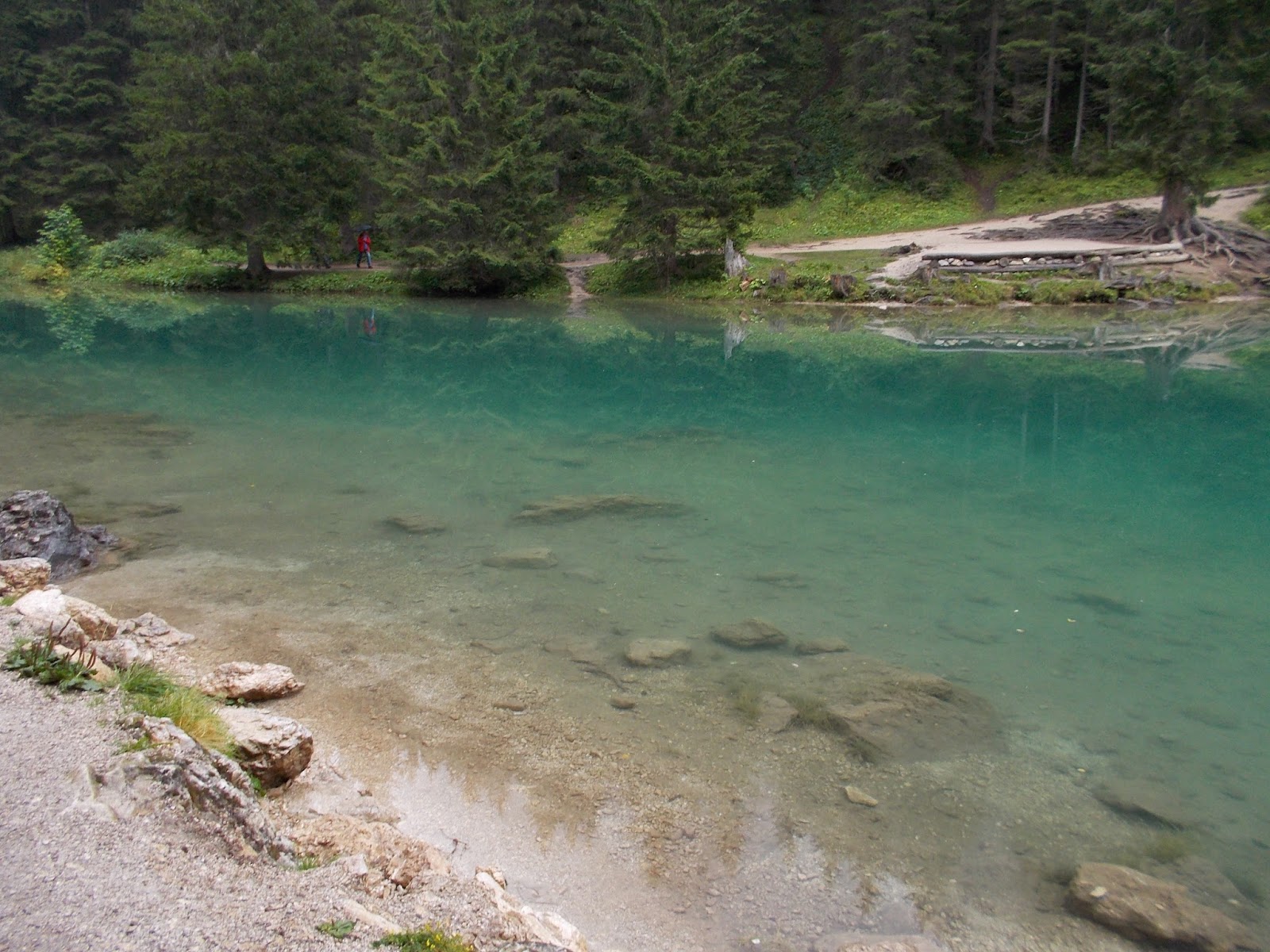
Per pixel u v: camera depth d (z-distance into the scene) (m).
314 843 3.39
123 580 6.74
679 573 7.09
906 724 4.82
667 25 28.80
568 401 14.38
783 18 42.12
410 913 2.81
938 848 3.86
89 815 2.82
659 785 4.26
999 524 8.38
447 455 10.84
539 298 29.77
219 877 2.72
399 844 3.43
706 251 30.11
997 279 25.86
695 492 9.36
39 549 6.80
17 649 4.04
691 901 3.51
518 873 3.63
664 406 14.05
